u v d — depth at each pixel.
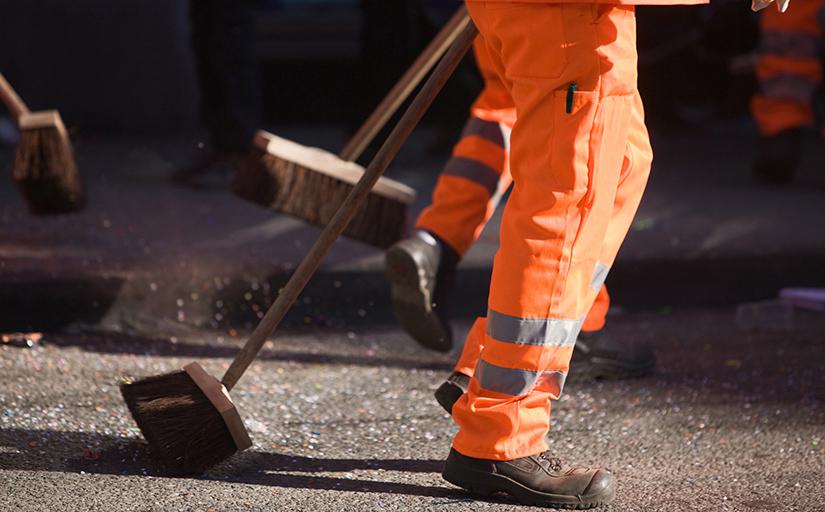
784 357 9.78
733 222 13.86
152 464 6.81
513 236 6.09
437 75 6.66
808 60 16.31
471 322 10.89
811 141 20.34
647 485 6.72
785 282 12.33
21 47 19.12
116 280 10.48
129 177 15.65
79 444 7.08
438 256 8.84
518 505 6.32
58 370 8.69
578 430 7.80
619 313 11.42
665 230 13.38
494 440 6.27
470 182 8.88
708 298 11.98
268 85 22.25
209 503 6.22
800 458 7.23
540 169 6.01
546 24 5.89
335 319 10.82
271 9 22.52
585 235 6.07
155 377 6.80
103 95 19.34
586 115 5.95
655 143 20.11
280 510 6.15
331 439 7.48
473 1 6.33
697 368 9.43
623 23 6.03
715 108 22.83
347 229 9.77
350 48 22.17
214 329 10.44
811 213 14.42
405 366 9.41
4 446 6.96
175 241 12.05
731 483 6.76
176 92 19.45
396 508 6.23
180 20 19.34
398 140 6.69
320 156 9.77
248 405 8.10
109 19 19.17
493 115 8.95
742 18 22.00
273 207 9.73
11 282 10.26
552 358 6.20
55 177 10.34
